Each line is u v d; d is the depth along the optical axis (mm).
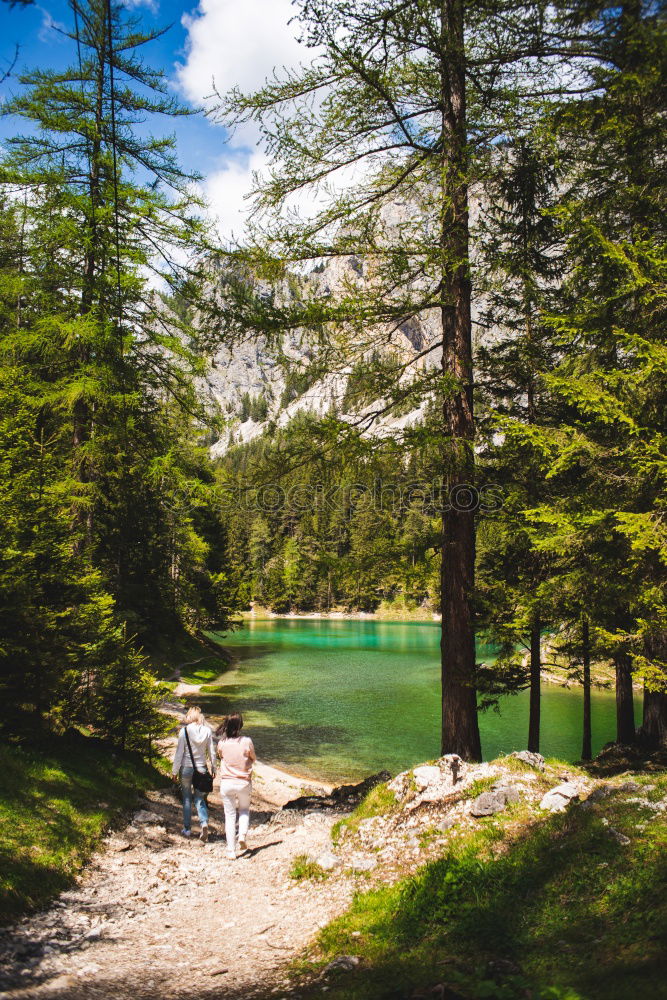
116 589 18469
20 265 12320
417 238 8469
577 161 8523
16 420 8383
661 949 2992
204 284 11555
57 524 8570
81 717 9898
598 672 25219
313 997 3406
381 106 8266
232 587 39125
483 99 8500
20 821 6137
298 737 20266
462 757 8859
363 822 6551
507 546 12258
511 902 4098
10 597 7469
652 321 7219
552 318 7410
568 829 4902
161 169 12414
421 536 9055
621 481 7160
